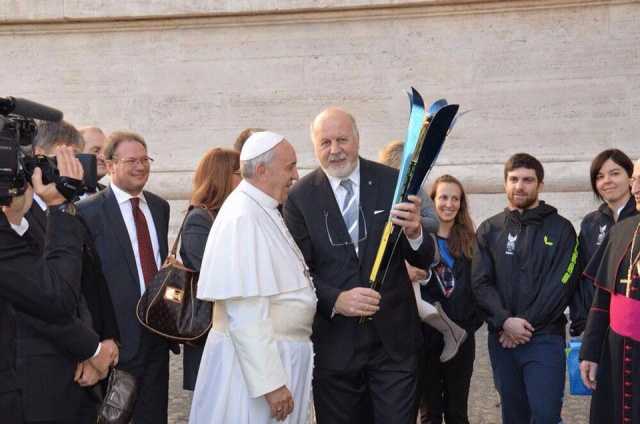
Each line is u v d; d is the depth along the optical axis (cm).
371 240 375
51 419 307
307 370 353
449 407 453
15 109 244
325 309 367
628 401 353
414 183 360
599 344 380
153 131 891
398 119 844
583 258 452
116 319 382
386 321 375
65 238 279
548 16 811
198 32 878
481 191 827
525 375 425
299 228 382
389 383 375
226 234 333
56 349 308
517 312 427
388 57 844
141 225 428
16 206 264
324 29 855
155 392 419
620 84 801
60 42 900
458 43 830
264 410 336
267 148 346
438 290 448
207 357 346
